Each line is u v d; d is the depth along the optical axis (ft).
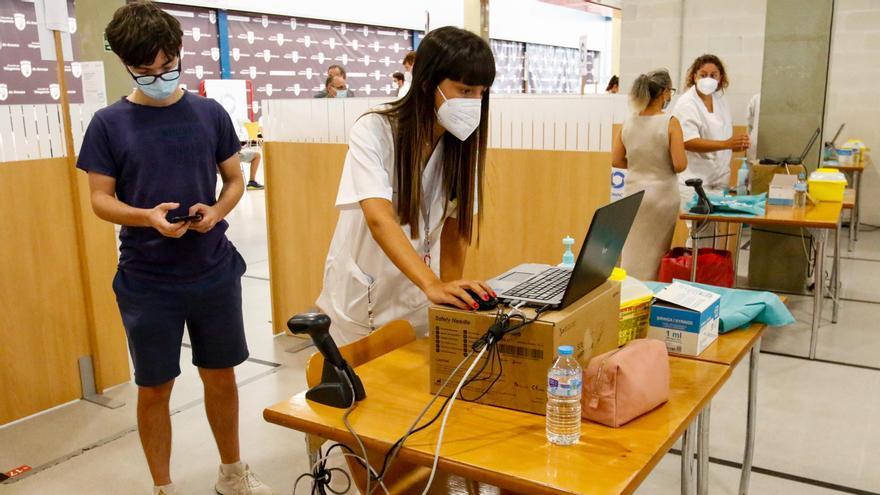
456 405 4.90
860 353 12.47
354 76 39.52
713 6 22.47
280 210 13.24
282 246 13.38
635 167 13.15
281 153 12.99
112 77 12.62
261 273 18.60
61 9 10.01
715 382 5.32
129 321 7.01
